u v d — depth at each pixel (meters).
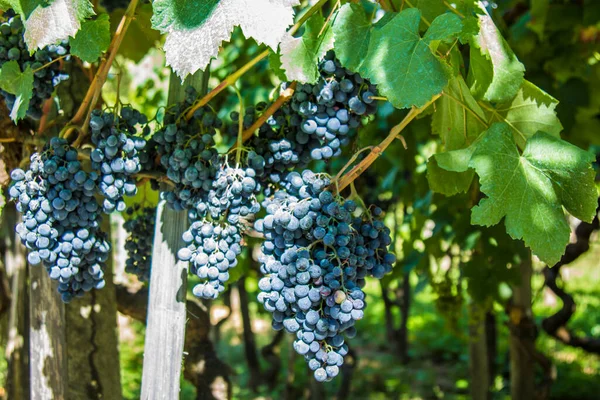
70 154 1.09
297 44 1.07
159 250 1.15
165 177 1.15
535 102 1.16
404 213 2.54
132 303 1.67
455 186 1.21
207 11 0.99
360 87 1.08
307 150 1.14
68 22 1.03
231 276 1.35
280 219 1.03
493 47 1.12
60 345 1.32
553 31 1.87
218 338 4.53
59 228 1.10
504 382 3.92
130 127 1.14
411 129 1.88
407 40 1.02
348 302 1.01
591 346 2.89
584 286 7.45
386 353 5.17
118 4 1.59
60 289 1.16
